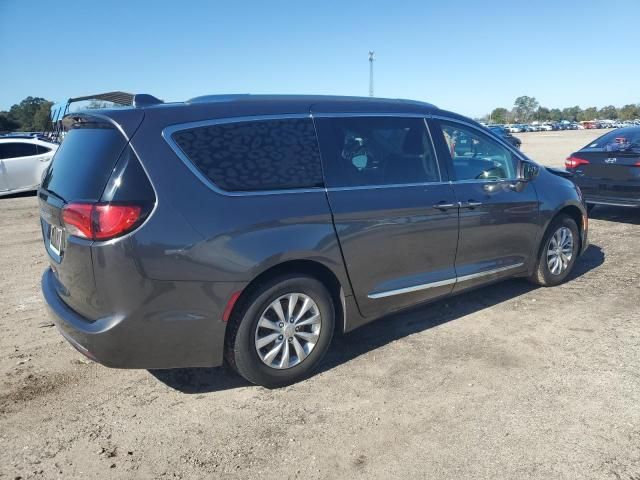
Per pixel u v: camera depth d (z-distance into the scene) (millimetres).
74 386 3547
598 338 4180
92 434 3006
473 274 4508
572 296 5152
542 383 3494
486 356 3906
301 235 3357
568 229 5406
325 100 3795
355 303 3762
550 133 73062
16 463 2750
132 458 2795
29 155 13859
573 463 2697
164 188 2965
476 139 4621
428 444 2881
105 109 3234
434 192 4125
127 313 2912
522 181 4832
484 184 4527
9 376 3672
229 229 3098
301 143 3525
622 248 6984
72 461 2770
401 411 3205
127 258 2857
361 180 3742
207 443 2922
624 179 8133
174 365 3145
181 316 3035
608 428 2988
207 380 3637
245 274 3145
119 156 2965
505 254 4793
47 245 3584
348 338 4281
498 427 3018
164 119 3098
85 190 3004
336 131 3713
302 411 3227
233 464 2744
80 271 2973
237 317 3246
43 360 3924
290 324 3447
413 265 4039
